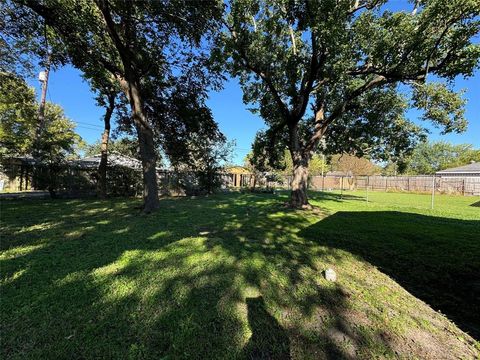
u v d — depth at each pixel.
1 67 9.52
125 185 14.75
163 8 7.20
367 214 9.03
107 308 2.43
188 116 10.55
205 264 3.63
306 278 3.32
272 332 2.19
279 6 7.86
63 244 4.45
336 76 8.43
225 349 1.97
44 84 14.72
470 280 3.44
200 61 9.33
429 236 5.78
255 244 4.76
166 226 6.16
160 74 9.77
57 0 6.88
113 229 5.72
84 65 9.51
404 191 25.08
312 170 39.62
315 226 6.66
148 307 2.48
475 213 9.97
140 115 8.41
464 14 5.79
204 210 9.20
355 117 11.61
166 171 17.28
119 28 7.86
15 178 15.11
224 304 2.59
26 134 15.44
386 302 2.81
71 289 2.77
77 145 25.92
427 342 2.18
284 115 10.40
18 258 3.70
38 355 1.83
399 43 7.21
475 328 2.40
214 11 7.46
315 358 1.92
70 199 12.23
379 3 7.40
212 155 17.80
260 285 3.04
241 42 8.64
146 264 3.57
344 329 2.29
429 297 2.97
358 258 4.20
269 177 24.56
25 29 8.13
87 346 1.93
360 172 29.00
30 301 2.52
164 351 1.92
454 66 6.84
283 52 9.23
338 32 6.79
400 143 12.58
